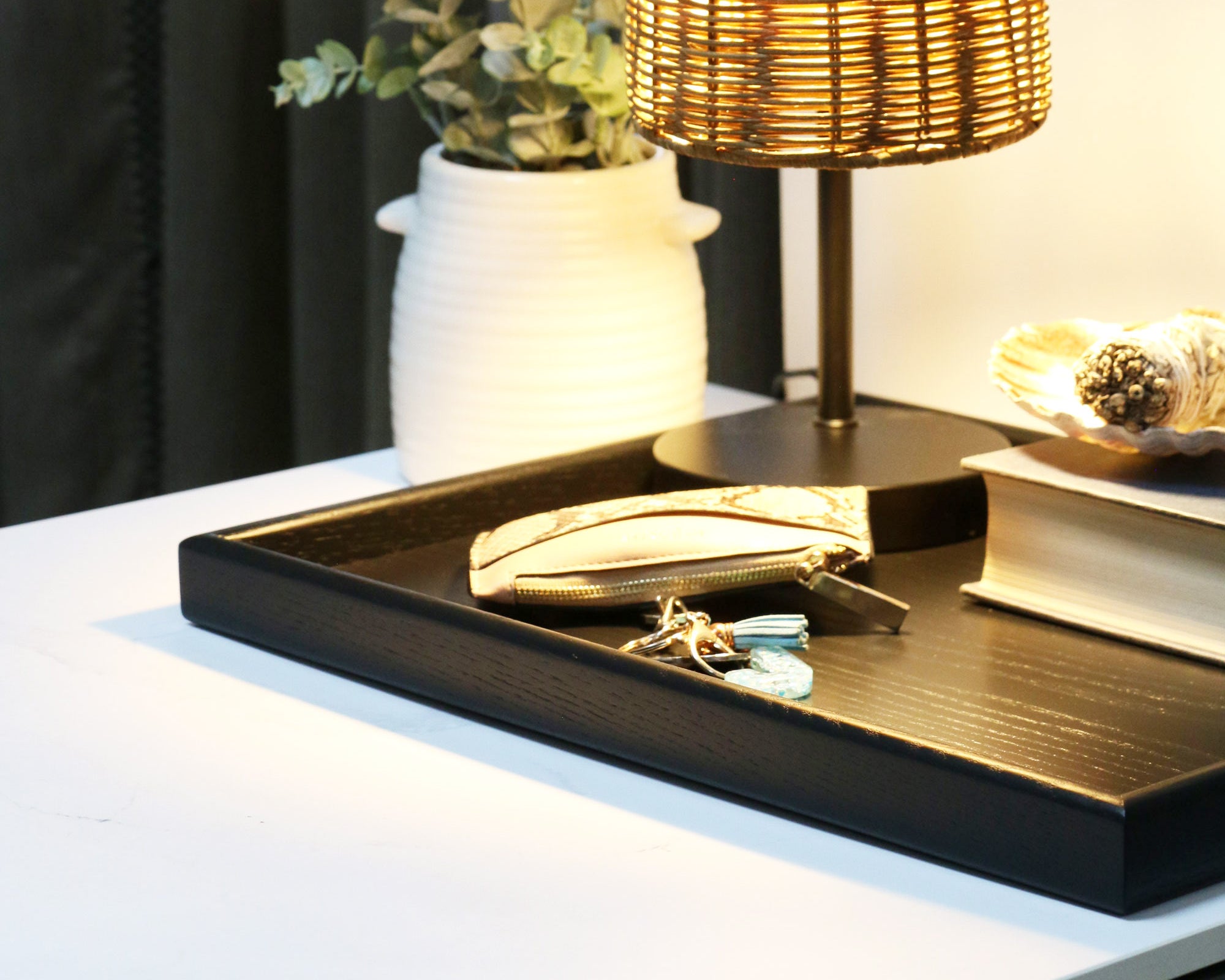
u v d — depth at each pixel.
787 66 0.94
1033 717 0.82
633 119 1.06
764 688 0.84
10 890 0.73
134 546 1.19
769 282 1.70
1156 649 0.90
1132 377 0.91
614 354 1.23
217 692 0.94
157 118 1.79
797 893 0.72
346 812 0.80
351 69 1.29
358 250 1.80
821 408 1.20
